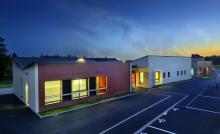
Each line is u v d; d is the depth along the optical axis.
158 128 12.30
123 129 12.23
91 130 12.16
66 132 11.92
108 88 23.11
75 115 15.48
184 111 16.22
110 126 12.82
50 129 12.47
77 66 19.66
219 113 15.52
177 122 13.39
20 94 21.94
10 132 12.09
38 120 14.34
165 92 26.06
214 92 25.56
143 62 31.17
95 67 21.47
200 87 30.33
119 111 16.53
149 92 26.17
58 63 18.06
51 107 17.53
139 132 11.69
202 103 19.08
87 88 20.78
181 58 40.66
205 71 51.06
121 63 25.00
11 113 16.28
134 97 22.77
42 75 16.92
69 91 19.20
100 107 18.00
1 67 43.66
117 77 24.38
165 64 35.25
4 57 44.81
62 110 17.05
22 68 19.78
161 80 34.09
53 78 17.69
